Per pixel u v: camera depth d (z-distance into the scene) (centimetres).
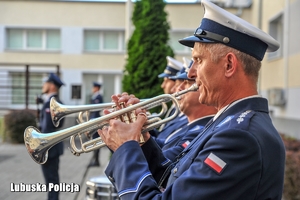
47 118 506
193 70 179
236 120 150
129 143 163
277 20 903
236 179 139
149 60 504
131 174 155
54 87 535
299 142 572
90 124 184
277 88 807
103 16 1494
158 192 152
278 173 150
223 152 142
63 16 1491
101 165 789
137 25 521
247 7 1221
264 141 146
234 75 159
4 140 1113
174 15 1448
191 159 159
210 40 159
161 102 198
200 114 264
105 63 1509
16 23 1486
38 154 193
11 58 1492
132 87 507
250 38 157
